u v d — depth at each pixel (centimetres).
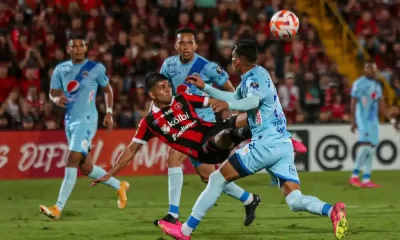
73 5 3472
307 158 3066
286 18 1565
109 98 1944
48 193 2458
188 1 3697
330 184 2667
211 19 3662
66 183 1820
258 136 1336
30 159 2869
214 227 1630
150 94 1400
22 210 2016
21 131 2869
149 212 1930
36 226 1672
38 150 2878
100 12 3531
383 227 1622
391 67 3806
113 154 2912
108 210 1977
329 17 4072
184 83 1705
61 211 1936
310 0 4172
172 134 1401
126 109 3069
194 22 3594
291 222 1705
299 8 4075
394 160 3100
